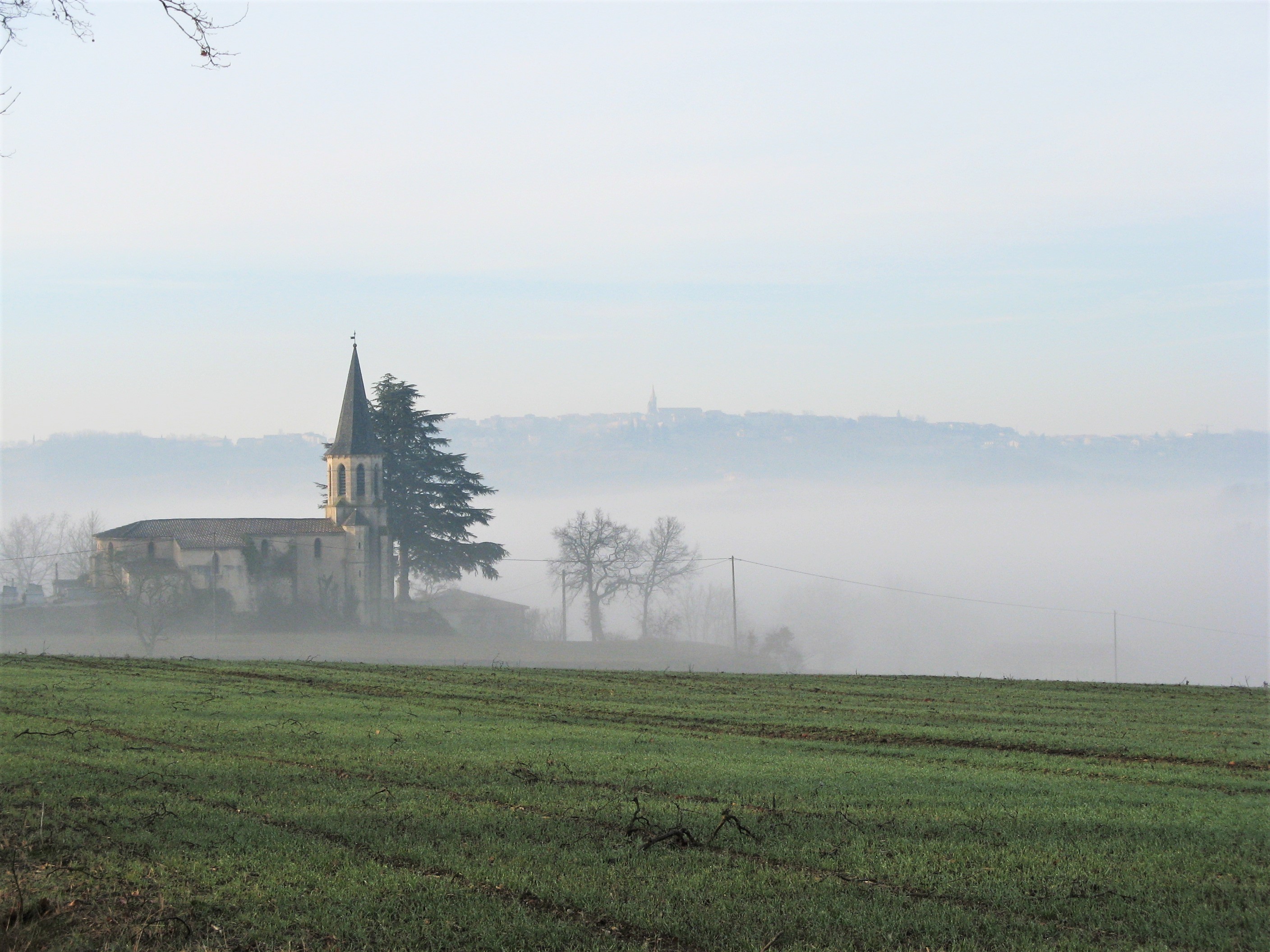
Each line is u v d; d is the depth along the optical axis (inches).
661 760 1879.9
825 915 1099.3
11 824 1360.7
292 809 1461.6
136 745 1929.1
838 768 1839.3
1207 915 1114.1
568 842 1326.3
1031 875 1231.5
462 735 2156.7
